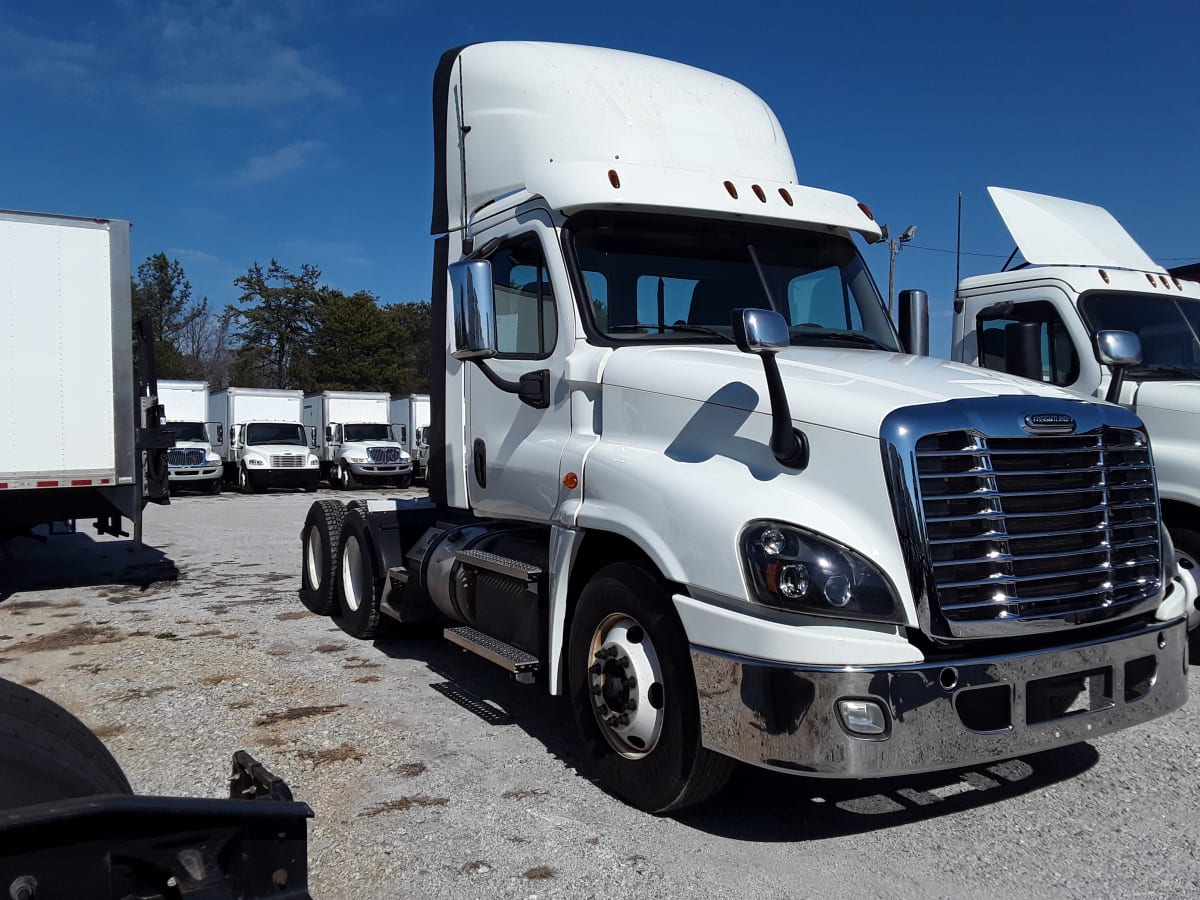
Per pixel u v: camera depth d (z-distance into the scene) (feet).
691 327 15.80
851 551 11.16
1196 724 17.24
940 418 11.32
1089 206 27.81
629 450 13.96
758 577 11.13
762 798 13.94
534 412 16.26
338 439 107.24
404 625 23.86
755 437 12.47
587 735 14.16
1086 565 12.09
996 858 12.03
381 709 18.24
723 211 15.96
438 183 19.75
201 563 38.91
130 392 32.01
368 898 11.14
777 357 14.14
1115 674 12.19
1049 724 11.63
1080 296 23.58
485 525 19.04
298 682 20.16
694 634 11.80
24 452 30.45
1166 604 13.19
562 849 12.29
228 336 250.37
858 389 12.13
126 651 23.03
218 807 6.66
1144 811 13.48
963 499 11.26
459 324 14.65
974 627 11.09
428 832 12.82
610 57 18.11
